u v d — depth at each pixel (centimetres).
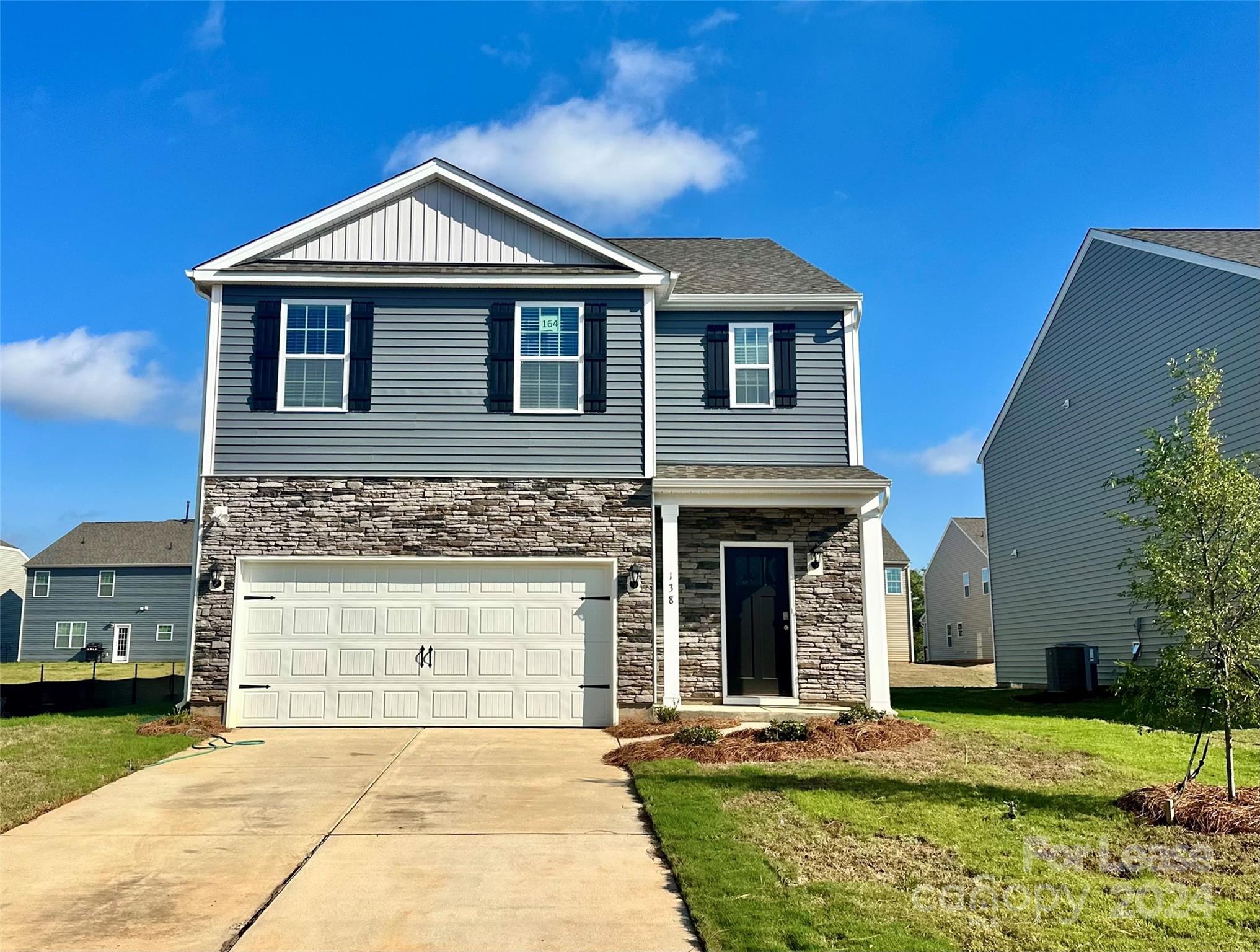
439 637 1300
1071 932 523
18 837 729
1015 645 2444
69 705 1515
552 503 1329
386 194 1419
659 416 1443
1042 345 2316
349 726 1275
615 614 1305
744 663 1390
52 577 4372
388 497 1320
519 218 1423
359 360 1352
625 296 1391
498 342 1369
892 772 926
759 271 1605
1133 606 1919
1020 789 846
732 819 751
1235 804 733
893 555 4484
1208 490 753
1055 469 2250
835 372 1470
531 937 535
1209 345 1683
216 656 1273
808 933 518
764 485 1324
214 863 663
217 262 1363
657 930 545
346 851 691
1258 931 525
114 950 515
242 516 1305
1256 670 734
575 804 834
